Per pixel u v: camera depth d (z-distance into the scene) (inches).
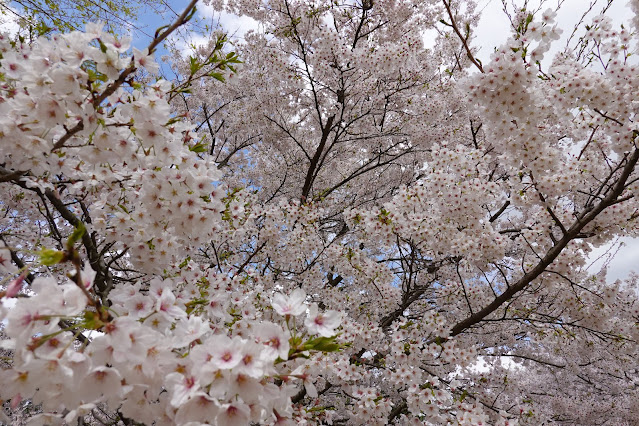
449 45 368.5
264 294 171.9
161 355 58.7
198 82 353.7
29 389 57.0
